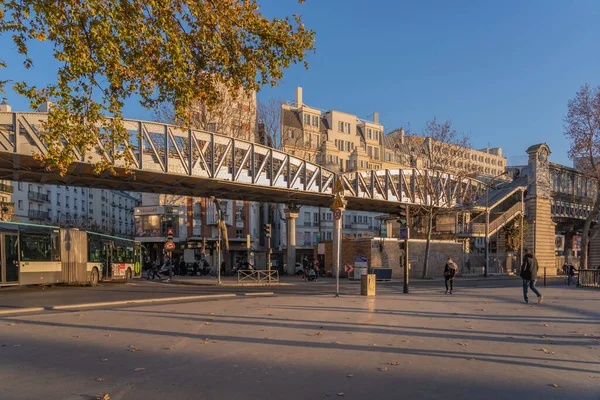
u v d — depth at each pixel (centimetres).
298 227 6638
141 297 1823
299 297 1755
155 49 1048
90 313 1226
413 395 535
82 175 2670
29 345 793
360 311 1270
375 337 876
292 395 530
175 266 4344
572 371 650
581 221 6625
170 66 1106
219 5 1078
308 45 1168
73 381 578
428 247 3988
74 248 2383
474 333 935
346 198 3984
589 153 4600
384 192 4166
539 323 1086
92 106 1059
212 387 557
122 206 9688
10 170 2428
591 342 860
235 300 1617
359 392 543
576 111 4581
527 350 780
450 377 609
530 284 1568
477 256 5278
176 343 810
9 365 656
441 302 1557
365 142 8175
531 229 5684
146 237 5553
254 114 3806
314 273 3456
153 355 718
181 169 2845
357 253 3866
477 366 668
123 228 9725
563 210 6209
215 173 2966
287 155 3425
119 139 1125
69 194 7369
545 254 5738
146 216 5594
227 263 4200
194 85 1153
